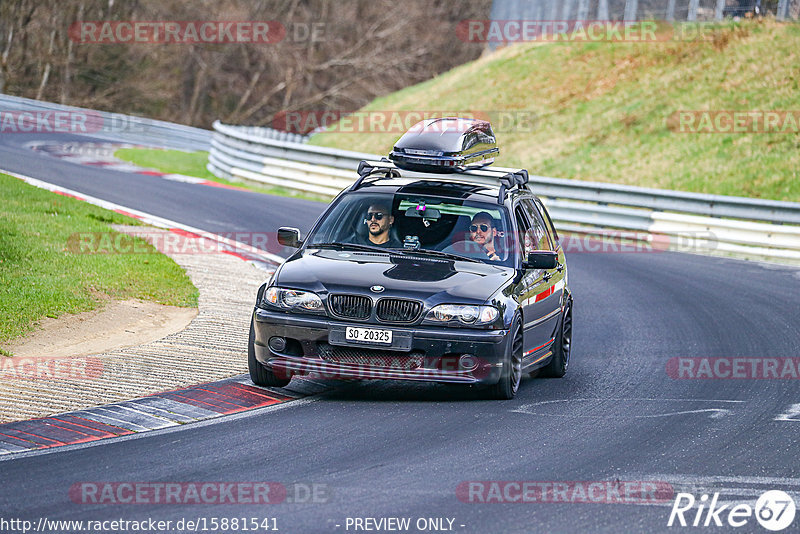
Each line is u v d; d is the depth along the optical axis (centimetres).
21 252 4991
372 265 3284
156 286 4853
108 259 5212
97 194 7869
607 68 13838
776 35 12862
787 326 4959
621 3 14900
